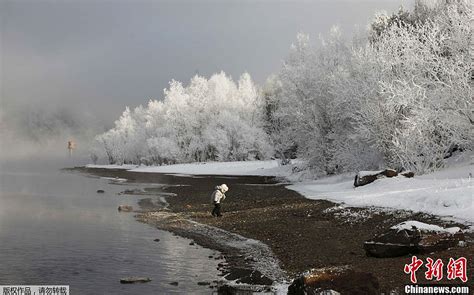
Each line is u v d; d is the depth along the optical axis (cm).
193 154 11219
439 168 3412
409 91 3325
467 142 3148
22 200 4222
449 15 3525
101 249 2008
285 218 2588
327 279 1106
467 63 3142
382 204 2416
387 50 3866
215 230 2488
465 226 1742
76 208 3597
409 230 1508
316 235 2088
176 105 11488
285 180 5591
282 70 5244
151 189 5369
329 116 4781
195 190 5022
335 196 3028
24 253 1909
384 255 1527
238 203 3525
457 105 3181
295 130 5194
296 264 1636
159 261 1775
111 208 3603
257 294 1280
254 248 1995
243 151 9956
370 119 3741
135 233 2448
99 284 1443
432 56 3459
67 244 2117
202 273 1582
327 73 4812
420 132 3278
